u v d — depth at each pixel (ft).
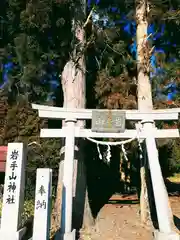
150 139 21.61
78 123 23.32
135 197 42.52
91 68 31.86
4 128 35.19
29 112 34.73
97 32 27.91
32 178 31.78
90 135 21.94
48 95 33.22
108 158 21.83
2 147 29.81
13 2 24.95
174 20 29.35
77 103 25.03
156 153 21.24
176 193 44.98
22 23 23.79
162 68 31.24
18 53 27.63
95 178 43.19
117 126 21.89
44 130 21.84
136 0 27.04
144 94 25.11
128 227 24.16
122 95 28.53
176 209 32.22
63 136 21.67
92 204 36.60
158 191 20.16
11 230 15.14
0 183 29.25
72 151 21.20
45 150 32.99
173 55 32.55
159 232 19.17
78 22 25.71
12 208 15.47
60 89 33.58
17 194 15.70
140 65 25.81
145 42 25.84
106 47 30.12
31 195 28.86
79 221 23.66
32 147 32.96
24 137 33.55
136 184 42.11
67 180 20.40
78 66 25.66
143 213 25.41
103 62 31.71
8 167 16.15
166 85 31.35
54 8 23.97
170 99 31.58
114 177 45.85
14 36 29.76
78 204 24.14
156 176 20.58
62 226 19.19
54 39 27.30
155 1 27.12
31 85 31.14
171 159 48.39
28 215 22.02
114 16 32.91
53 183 32.01
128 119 22.33
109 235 21.91
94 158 39.60
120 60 30.94
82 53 25.63
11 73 32.76
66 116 22.18
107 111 22.08
